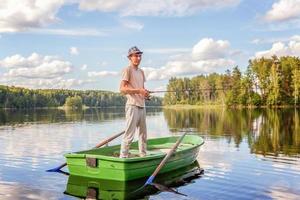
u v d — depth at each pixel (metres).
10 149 12.88
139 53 8.59
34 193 6.91
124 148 8.45
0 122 31.11
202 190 7.12
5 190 7.11
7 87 123.50
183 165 9.38
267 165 9.43
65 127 24.34
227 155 11.08
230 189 7.17
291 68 72.19
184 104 115.94
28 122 31.02
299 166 9.24
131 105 8.42
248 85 75.69
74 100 124.75
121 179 7.85
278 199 6.51
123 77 8.45
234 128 21.27
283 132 17.81
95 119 36.53
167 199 6.55
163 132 20.25
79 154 8.16
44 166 9.57
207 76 109.50
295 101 69.00
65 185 7.51
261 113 43.66
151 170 8.30
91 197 6.70
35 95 125.31
